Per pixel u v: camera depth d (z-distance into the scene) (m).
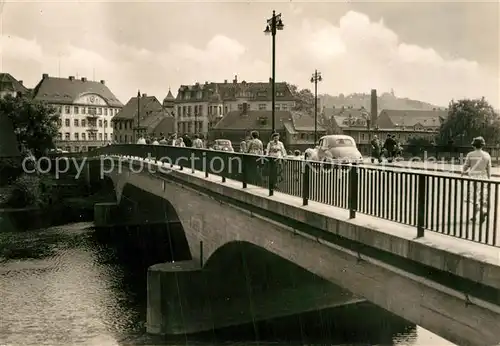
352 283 10.19
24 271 30.34
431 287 7.97
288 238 12.93
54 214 51.97
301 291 21.67
